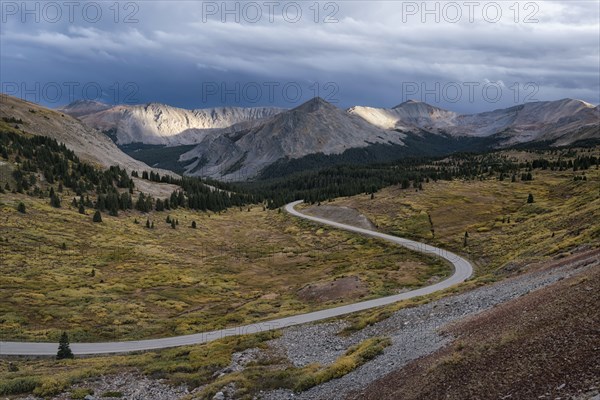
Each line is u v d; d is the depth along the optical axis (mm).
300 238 160500
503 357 18953
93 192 192625
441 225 144875
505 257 89312
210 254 141625
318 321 55875
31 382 35938
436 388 19031
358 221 173000
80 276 99188
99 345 56750
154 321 70562
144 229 161500
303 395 26703
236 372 35281
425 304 47938
